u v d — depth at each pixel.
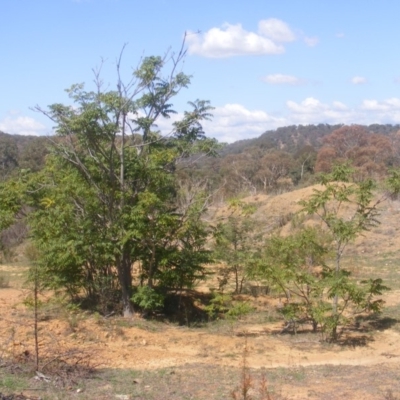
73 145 14.81
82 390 8.99
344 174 13.87
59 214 14.88
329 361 12.14
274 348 13.09
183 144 15.69
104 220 15.24
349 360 12.22
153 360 11.73
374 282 13.93
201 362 11.73
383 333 14.35
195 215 15.80
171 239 15.66
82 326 13.62
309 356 12.49
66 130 14.39
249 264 14.93
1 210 15.38
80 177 15.40
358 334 14.25
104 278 15.56
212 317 16.09
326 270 14.25
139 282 17.30
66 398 8.40
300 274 13.83
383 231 28.55
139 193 14.96
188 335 14.05
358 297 13.50
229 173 55.41
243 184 53.34
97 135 14.48
